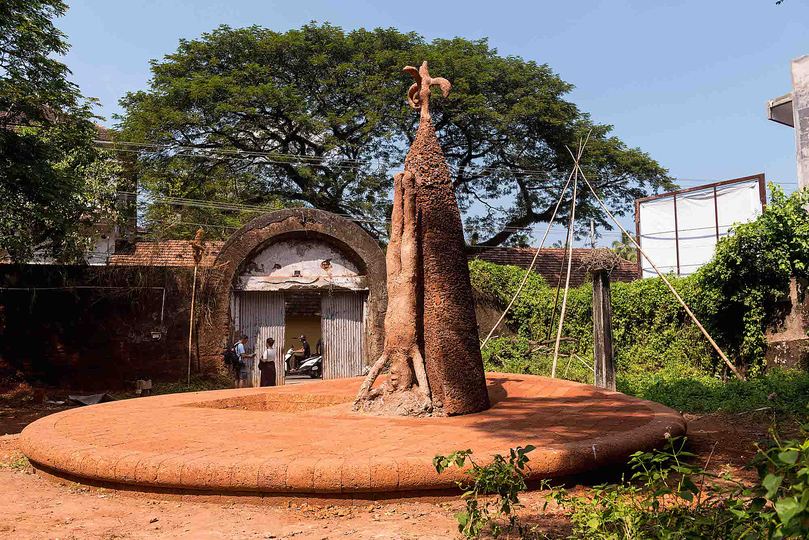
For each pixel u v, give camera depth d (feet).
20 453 27.73
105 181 75.72
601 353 41.81
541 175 107.55
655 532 12.46
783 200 51.06
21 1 48.67
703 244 72.74
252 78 100.01
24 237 55.16
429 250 28.99
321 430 22.72
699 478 20.52
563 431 22.22
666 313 61.16
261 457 18.83
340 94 103.55
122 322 60.23
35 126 53.83
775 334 51.42
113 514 17.70
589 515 13.75
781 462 9.62
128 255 85.15
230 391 37.09
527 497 18.53
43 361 58.18
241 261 64.64
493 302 73.61
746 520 10.87
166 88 98.32
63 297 59.16
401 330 28.73
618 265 92.68
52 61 50.88
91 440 21.84
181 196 97.66
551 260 97.71
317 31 103.04
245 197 104.83
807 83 57.93
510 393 35.09
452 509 17.60
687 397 42.83
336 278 68.28
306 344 99.45
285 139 105.19
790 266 49.75
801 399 36.60
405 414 27.14
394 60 101.91
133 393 58.03
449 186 30.09
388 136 102.12
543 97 103.50
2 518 17.44
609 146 106.73
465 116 100.22
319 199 102.68
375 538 15.20
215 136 96.63
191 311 60.90
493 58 107.04
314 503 18.11
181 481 18.52
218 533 15.83
